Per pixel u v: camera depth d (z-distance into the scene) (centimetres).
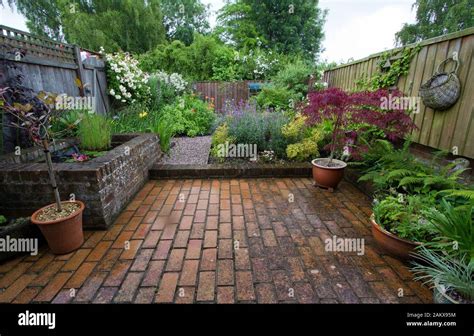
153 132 413
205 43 897
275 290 157
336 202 279
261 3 1229
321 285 161
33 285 160
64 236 183
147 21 1267
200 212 257
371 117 265
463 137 229
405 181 224
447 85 233
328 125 394
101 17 1170
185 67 909
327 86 579
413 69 295
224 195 298
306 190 312
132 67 543
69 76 367
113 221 236
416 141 289
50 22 1176
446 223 156
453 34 235
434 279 139
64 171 209
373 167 299
